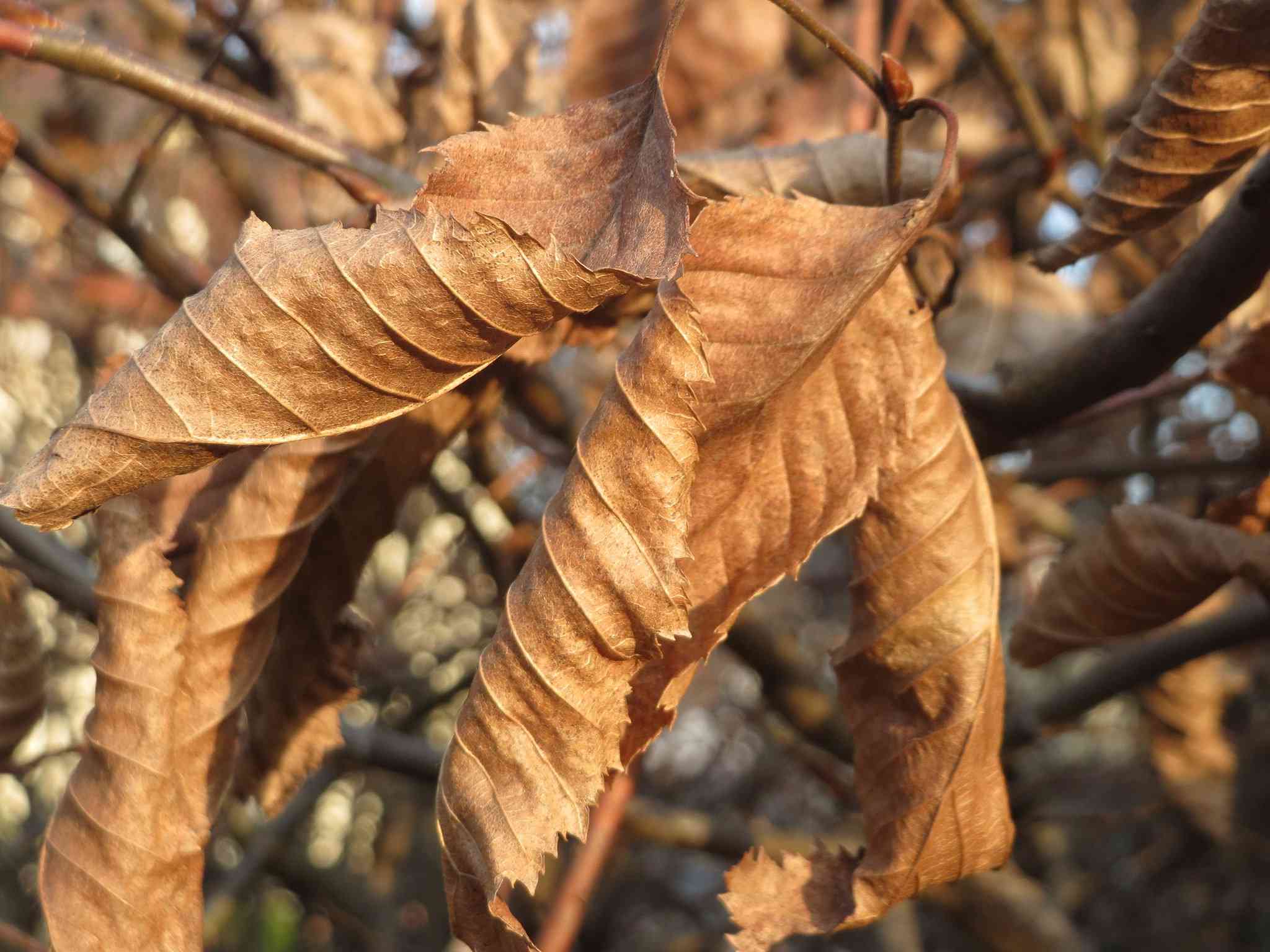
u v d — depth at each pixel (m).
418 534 1.00
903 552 0.30
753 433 0.29
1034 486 0.67
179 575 0.31
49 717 0.97
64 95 0.56
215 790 0.30
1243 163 0.31
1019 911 0.65
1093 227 0.32
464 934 0.28
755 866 0.30
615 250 0.27
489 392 0.33
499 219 0.27
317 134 0.34
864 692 0.30
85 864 0.29
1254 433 0.59
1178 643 0.48
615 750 0.27
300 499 0.31
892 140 0.31
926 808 0.30
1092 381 0.37
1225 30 0.30
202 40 0.48
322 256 0.27
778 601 0.91
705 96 0.54
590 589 0.27
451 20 0.37
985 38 0.42
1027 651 0.35
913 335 0.29
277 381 0.27
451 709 1.18
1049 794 0.93
